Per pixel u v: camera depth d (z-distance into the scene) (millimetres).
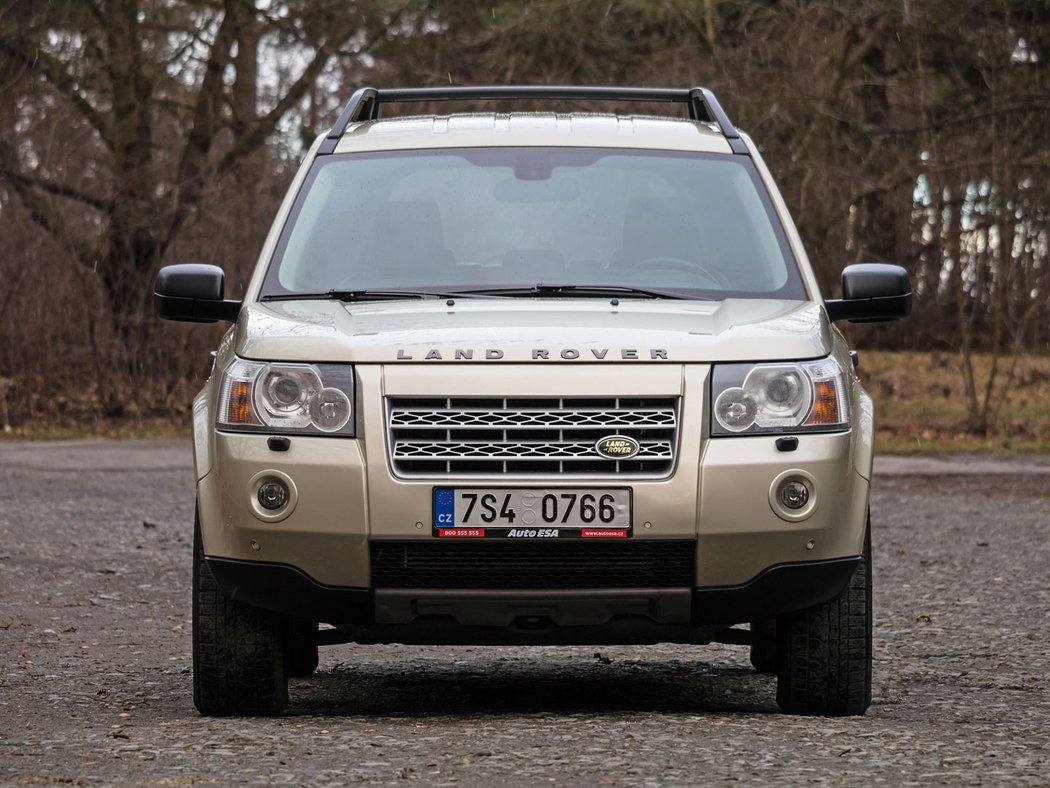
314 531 11445
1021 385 66812
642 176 14406
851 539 11805
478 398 11414
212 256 62625
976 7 53812
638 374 11461
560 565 11430
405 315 12312
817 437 11602
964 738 11219
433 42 65062
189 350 61125
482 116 15539
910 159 55906
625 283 13375
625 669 15891
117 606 19906
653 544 11445
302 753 10570
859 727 11648
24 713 12742
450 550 11422
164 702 13359
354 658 16656
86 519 30094
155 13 63031
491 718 12242
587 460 11375
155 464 43594
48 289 59062
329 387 11578
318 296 13273
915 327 74688
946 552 25859
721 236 13852
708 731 11398
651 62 62531
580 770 9914
